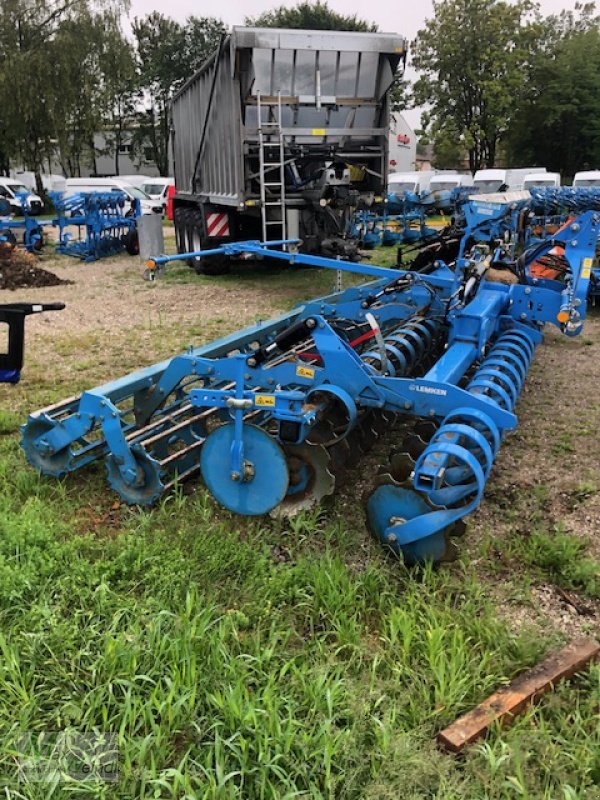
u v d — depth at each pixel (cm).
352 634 299
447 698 262
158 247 1361
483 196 540
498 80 4259
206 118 1166
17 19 2919
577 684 280
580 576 346
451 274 625
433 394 360
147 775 229
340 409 400
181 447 497
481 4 4184
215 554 356
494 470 472
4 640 279
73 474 461
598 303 948
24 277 1245
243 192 1041
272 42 970
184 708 256
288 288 1142
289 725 241
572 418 561
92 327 888
